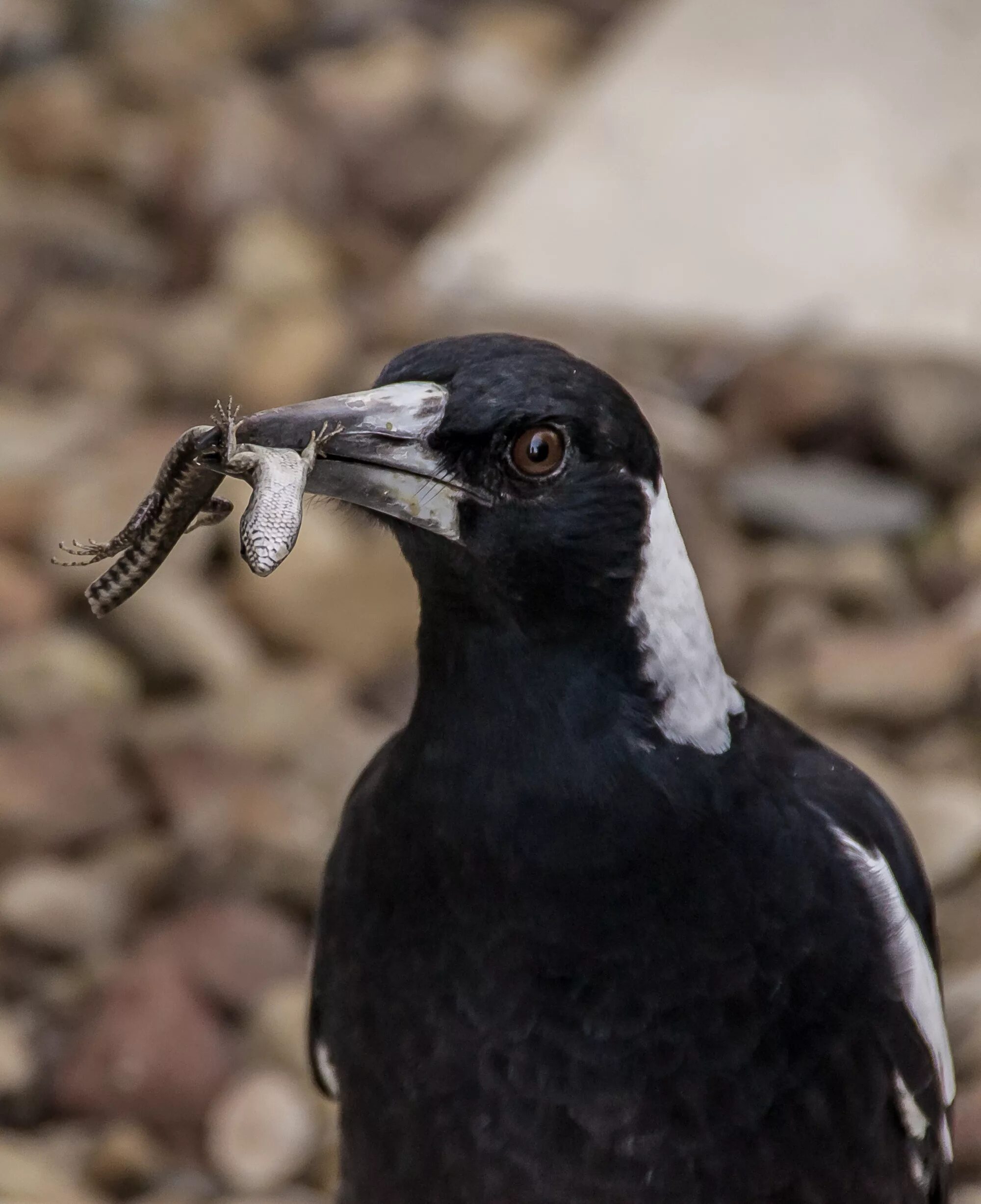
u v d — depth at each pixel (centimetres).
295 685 1174
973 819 1018
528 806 605
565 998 611
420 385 596
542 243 1488
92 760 1109
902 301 1414
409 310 1481
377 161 1733
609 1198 629
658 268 1459
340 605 1237
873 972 622
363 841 632
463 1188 638
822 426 1370
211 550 1266
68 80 1875
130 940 1030
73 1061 943
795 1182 630
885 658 1159
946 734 1148
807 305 1420
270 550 536
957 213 1482
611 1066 614
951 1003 912
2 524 1323
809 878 616
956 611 1234
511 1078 619
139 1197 887
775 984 611
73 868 1062
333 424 583
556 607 600
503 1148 628
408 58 1880
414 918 618
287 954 997
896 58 1633
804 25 1678
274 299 1577
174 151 1753
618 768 605
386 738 1118
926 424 1345
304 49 1977
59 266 1636
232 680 1195
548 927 607
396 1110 638
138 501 1302
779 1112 620
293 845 1038
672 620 616
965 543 1279
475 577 600
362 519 636
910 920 641
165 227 1703
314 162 1728
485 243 1492
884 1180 649
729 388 1398
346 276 1633
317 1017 698
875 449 1363
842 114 1582
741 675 1205
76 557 1268
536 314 1447
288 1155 905
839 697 1146
